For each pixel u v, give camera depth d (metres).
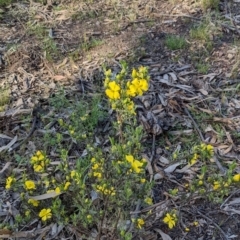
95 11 1.47
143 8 1.47
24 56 1.29
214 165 1.00
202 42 1.32
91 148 0.82
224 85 1.20
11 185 0.78
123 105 0.72
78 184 0.77
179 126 1.09
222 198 0.91
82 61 1.28
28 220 0.89
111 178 0.76
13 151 1.04
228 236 0.89
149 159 1.01
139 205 0.89
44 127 1.08
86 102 1.14
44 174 0.91
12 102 1.15
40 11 1.48
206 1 1.46
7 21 1.44
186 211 0.92
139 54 1.29
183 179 0.98
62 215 0.85
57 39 1.36
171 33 1.37
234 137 1.07
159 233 0.88
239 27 1.39
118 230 0.83
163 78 1.22
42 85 1.20
